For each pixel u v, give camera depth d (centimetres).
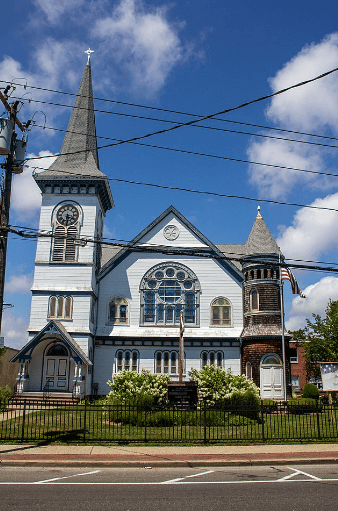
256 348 3778
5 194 1967
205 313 4100
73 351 3612
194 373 3161
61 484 1245
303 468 1520
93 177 4106
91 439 1905
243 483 1280
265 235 4022
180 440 1909
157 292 4166
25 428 2192
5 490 1162
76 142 4431
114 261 4234
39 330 3853
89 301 3912
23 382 3653
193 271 4184
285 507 1030
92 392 3938
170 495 1133
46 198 4159
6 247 1956
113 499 1087
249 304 3959
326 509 1016
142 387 2869
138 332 4066
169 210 4325
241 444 1892
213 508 1020
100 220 4438
